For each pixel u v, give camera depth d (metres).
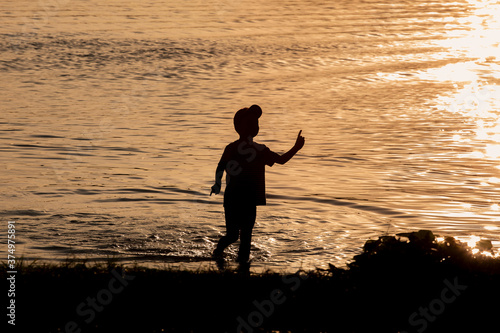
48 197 17.78
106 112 31.69
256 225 15.57
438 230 15.33
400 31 67.88
